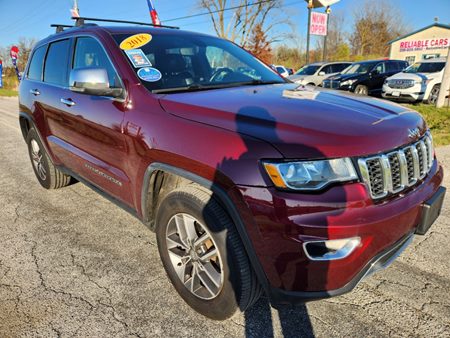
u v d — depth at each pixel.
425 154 2.19
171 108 2.28
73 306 2.35
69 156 3.48
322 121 1.92
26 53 41.41
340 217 1.69
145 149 2.32
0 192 4.42
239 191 1.79
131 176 2.55
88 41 3.16
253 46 33.22
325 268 1.73
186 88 2.68
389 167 1.86
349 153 1.75
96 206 3.94
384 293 2.40
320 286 1.76
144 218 2.56
